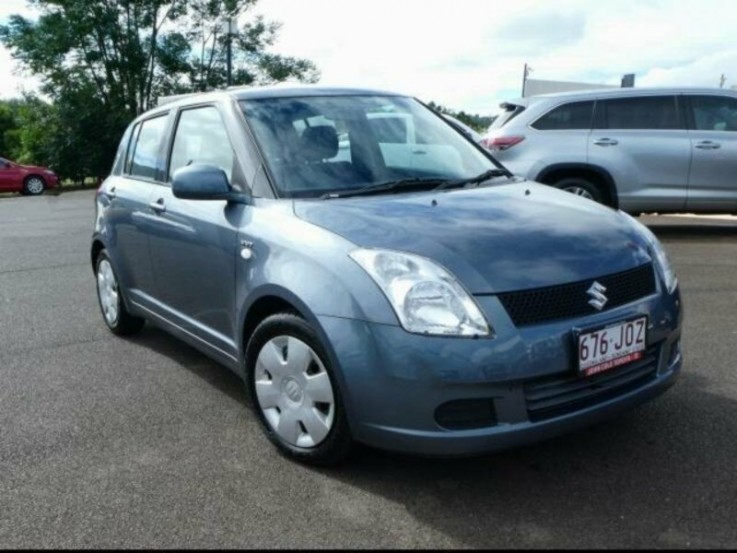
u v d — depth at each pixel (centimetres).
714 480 287
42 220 1417
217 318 373
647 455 309
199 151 407
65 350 499
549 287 274
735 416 345
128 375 443
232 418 371
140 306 474
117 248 491
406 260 275
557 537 253
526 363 262
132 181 482
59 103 3145
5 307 634
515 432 264
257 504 284
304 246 300
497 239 290
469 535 257
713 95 820
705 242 834
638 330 290
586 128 834
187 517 276
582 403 280
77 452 335
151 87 3353
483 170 407
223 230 352
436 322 263
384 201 331
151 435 352
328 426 296
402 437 269
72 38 3133
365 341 272
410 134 409
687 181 814
